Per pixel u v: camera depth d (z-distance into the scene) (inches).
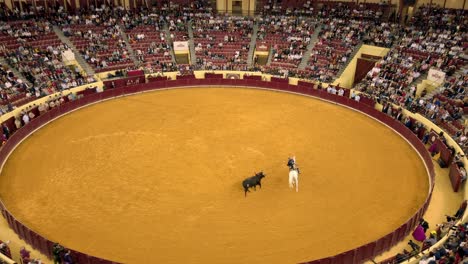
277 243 840.3
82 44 1904.5
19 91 1505.9
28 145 1269.7
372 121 1509.6
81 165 1146.7
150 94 1750.7
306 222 909.2
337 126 1451.8
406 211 962.7
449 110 1378.0
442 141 1233.4
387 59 1792.6
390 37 1956.2
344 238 860.6
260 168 1140.5
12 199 986.1
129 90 1732.3
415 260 740.0
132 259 789.9
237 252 812.6
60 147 1252.5
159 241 841.5
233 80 1863.9
